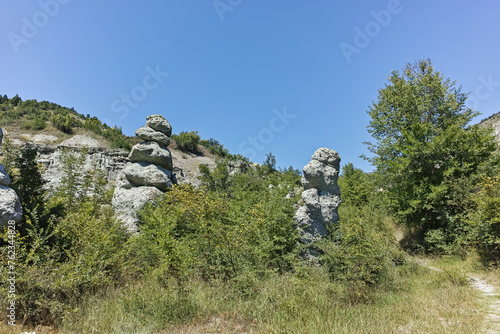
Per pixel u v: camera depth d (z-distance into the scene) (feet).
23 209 26.02
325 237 32.73
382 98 75.46
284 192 44.24
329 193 34.50
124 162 121.49
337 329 16.47
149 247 27.96
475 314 19.52
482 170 51.34
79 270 20.95
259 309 19.45
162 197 43.14
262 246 29.35
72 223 25.02
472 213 42.63
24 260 20.33
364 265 25.73
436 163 55.31
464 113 67.05
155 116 51.75
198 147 212.02
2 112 160.76
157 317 18.24
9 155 39.75
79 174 58.80
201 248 27.25
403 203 55.72
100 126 173.68
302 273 25.61
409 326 17.46
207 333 16.85
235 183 84.79
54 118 152.35
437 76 68.59
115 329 16.74
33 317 18.20
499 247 35.45
